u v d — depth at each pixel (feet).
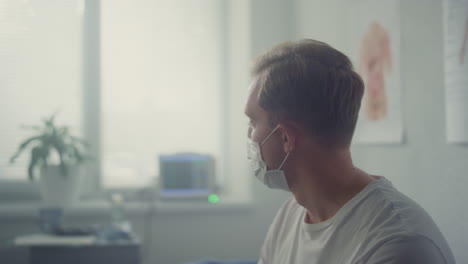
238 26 9.77
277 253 4.04
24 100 9.11
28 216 8.43
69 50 9.37
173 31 9.93
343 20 7.26
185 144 9.92
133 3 9.74
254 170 3.76
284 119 3.47
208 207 9.00
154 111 9.78
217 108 10.10
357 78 3.40
